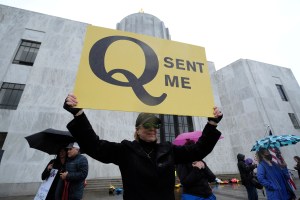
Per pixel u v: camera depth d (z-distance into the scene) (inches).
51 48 551.5
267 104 740.7
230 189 399.2
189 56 87.0
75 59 564.7
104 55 72.5
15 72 498.9
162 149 61.6
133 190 52.9
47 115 474.6
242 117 760.3
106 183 438.6
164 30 1012.5
